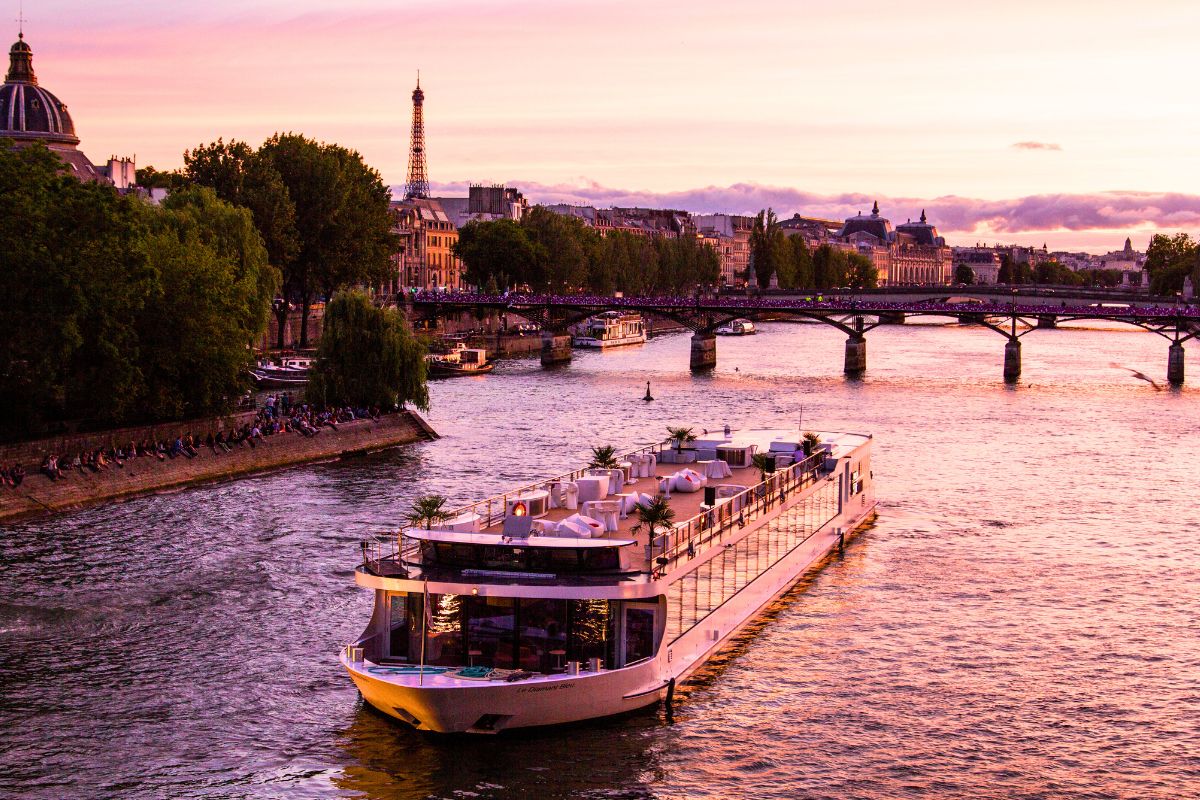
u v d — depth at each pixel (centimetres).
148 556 6319
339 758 4066
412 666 4225
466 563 4347
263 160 16450
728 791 3912
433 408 12775
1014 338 17688
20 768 3997
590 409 13012
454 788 3878
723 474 6106
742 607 5309
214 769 4000
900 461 9869
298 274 17375
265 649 5012
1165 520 7706
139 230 8869
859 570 6344
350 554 6400
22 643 5041
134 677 4712
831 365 19738
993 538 7131
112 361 8119
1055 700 4678
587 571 4288
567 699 4119
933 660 5050
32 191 7894
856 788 3959
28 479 7362
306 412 9975
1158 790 4000
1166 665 5059
